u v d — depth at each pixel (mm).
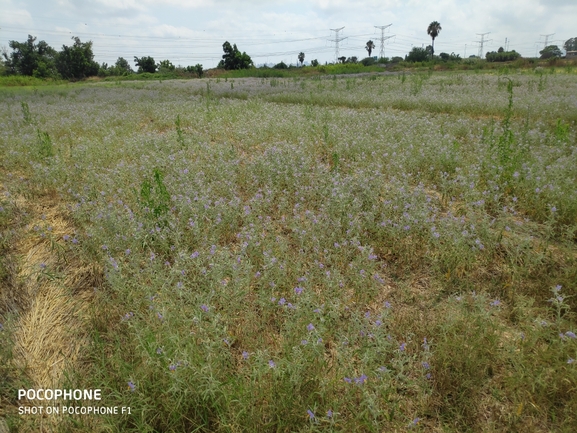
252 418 2619
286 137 8938
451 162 6668
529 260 4109
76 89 27156
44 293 3992
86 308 3797
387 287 4082
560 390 2811
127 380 2893
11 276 4145
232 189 5926
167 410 2684
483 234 4422
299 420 2676
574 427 2588
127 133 10148
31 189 6414
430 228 4531
